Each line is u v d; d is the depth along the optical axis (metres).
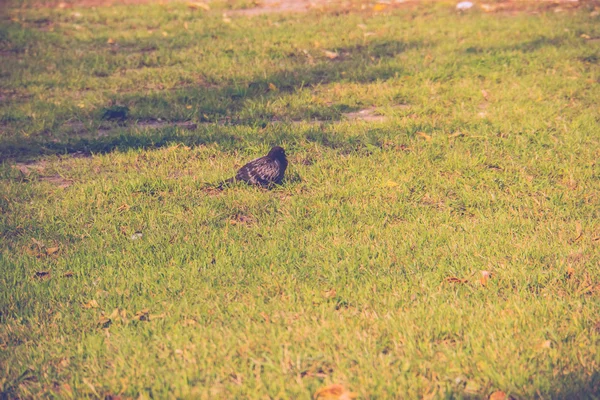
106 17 28.23
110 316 8.88
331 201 12.15
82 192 12.78
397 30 24.72
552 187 12.54
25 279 9.91
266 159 12.81
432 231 10.90
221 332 8.48
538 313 8.57
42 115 16.94
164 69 20.77
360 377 7.46
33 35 24.80
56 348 8.34
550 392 7.16
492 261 9.93
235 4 30.59
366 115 16.95
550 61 20.20
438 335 8.27
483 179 12.97
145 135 15.47
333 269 9.79
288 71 20.08
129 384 7.57
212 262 10.33
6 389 7.69
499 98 17.38
